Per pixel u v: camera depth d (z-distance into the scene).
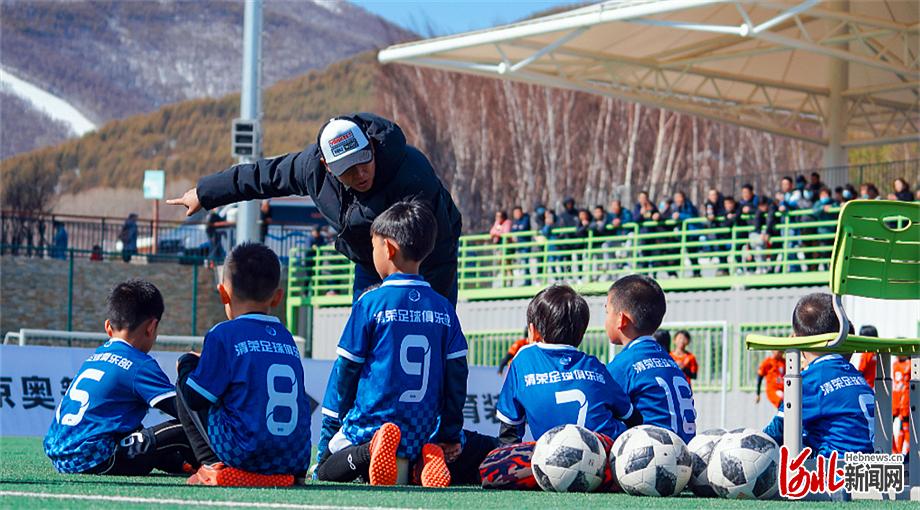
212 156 86.12
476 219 76.69
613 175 75.44
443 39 34.47
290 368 7.67
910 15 33.50
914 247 7.85
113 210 83.69
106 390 8.62
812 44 31.06
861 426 8.38
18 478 8.09
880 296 7.83
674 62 38.53
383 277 8.51
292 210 45.19
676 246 32.53
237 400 7.51
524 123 76.81
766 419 29.61
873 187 30.52
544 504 6.49
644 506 6.49
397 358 8.20
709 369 30.67
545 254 35.47
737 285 31.48
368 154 8.46
